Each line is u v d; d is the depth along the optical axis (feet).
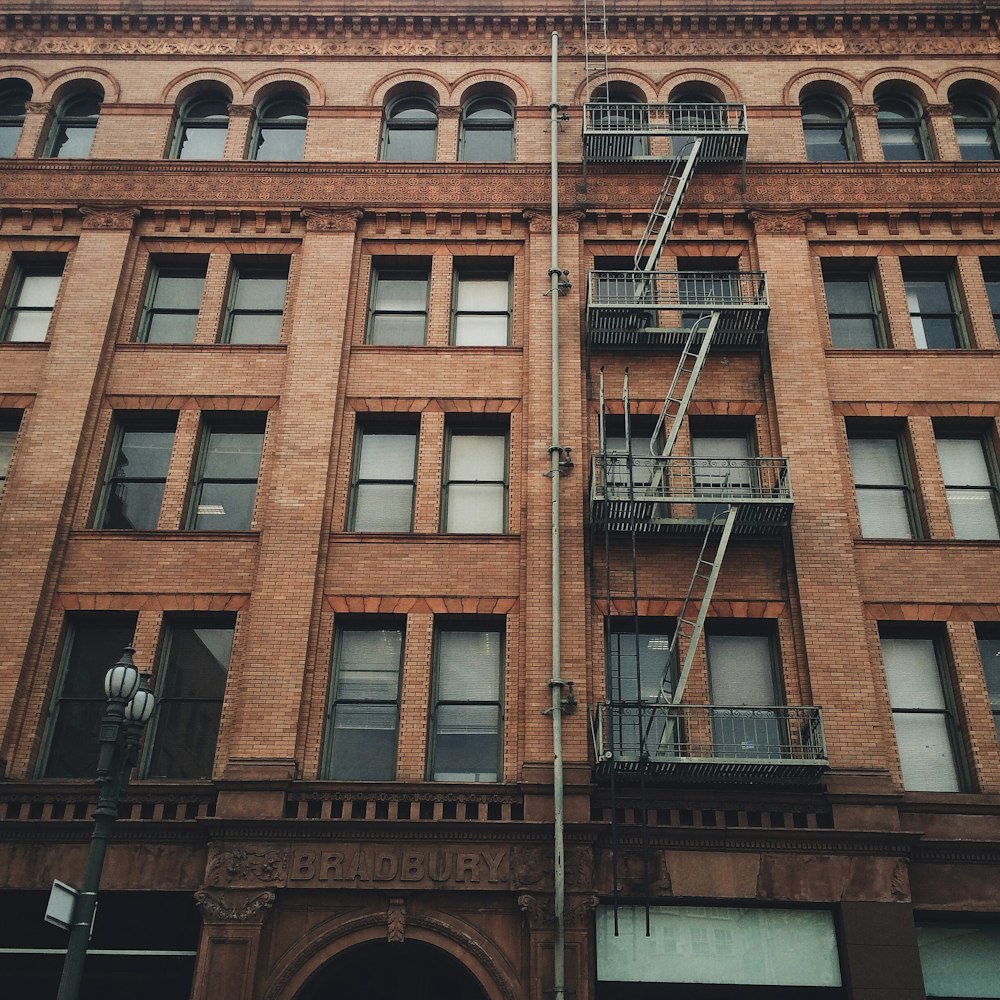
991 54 81.82
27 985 54.90
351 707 60.34
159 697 60.75
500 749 58.90
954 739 59.57
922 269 74.69
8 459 69.21
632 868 54.29
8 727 58.23
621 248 73.92
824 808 55.72
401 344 72.13
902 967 51.85
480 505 66.74
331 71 81.92
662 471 62.64
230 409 68.64
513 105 81.15
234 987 50.80
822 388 67.67
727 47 82.02
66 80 82.23
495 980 51.67
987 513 66.44
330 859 53.88
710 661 61.72
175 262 75.41
